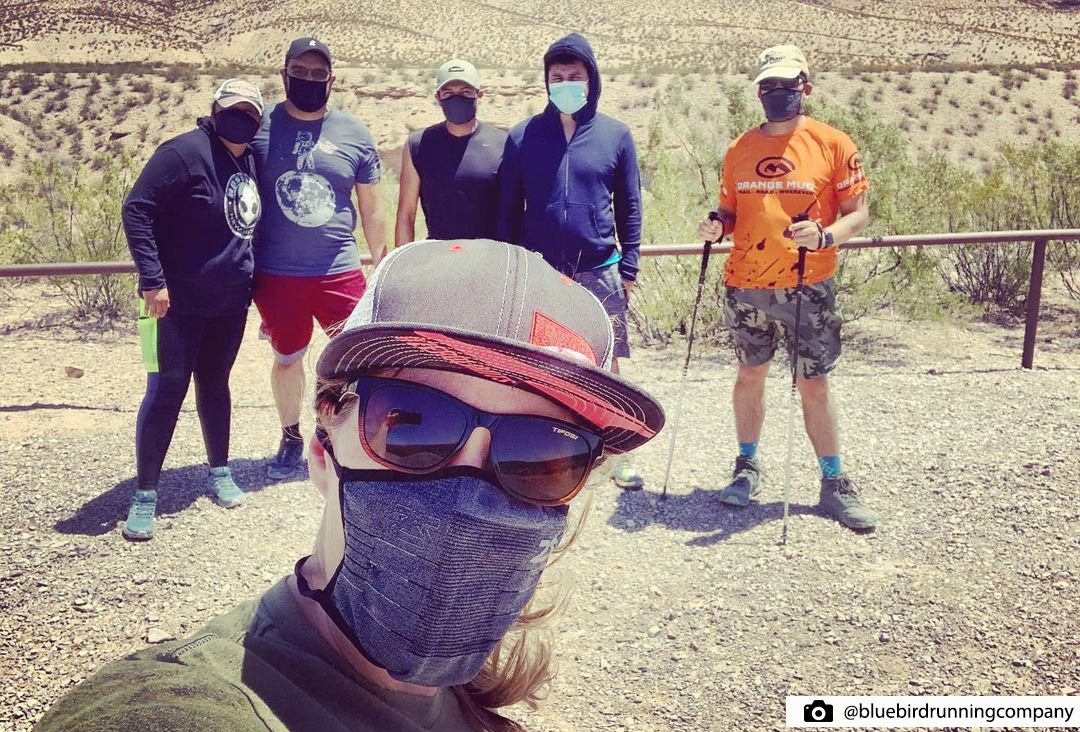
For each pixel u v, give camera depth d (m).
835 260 4.37
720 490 4.81
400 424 0.77
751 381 4.59
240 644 0.76
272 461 5.08
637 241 4.56
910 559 4.02
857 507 4.38
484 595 0.81
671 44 132.00
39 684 3.11
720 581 3.85
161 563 3.94
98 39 130.38
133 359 7.59
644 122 65.62
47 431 5.63
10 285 10.29
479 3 143.62
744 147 4.41
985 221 10.35
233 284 4.25
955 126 66.06
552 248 4.38
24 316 9.08
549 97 4.30
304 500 4.61
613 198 4.61
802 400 4.48
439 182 4.68
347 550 0.81
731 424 5.80
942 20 145.00
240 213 4.24
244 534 4.23
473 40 133.50
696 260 8.20
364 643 0.79
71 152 64.69
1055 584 3.76
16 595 3.65
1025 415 5.81
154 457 4.20
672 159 10.77
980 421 5.70
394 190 15.60
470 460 0.79
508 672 1.08
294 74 4.50
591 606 3.66
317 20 138.00
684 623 3.54
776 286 4.35
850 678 3.19
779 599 3.70
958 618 3.54
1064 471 4.84
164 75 77.00
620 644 3.41
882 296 8.82
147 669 0.70
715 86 69.94
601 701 3.08
